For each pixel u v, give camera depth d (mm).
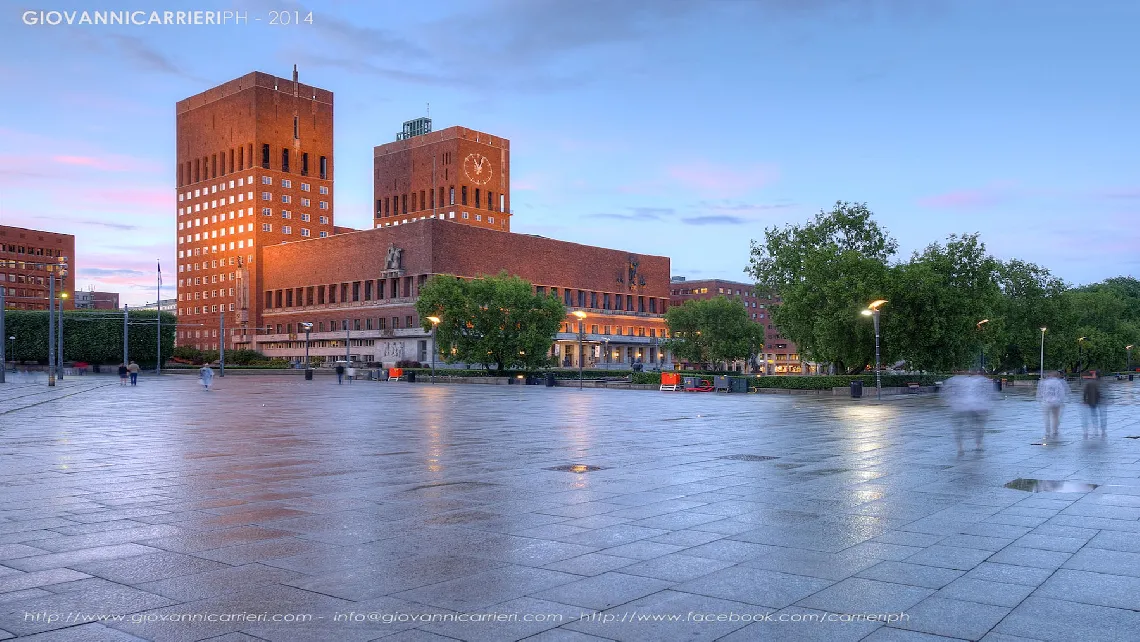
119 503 11289
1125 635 5871
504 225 186625
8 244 199250
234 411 33094
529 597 6785
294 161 168500
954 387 17984
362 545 8680
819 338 57438
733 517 10312
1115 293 132875
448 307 85375
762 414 32438
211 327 169750
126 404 37812
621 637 5832
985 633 5930
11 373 88625
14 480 13492
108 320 100000
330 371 102625
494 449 18656
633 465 15703
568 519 10180
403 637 5793
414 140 184875
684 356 142375
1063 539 8984
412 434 22625
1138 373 127625
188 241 175875
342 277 145750
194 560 7984
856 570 7676
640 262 172500
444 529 9547
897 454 17609
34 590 6898
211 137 171625
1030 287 90875
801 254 74312
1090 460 16391
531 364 89562
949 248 60062
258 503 11320
